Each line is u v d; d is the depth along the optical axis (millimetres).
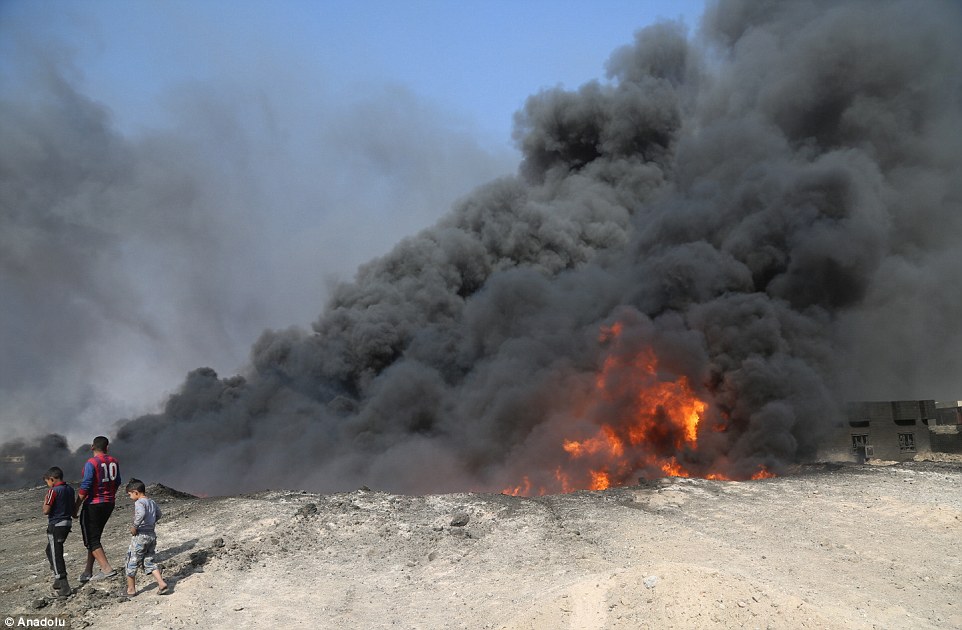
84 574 11344
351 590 11195
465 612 10141
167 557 12375
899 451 28719
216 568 11852
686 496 16469
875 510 15031
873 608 9938
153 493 18047
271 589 11164
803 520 14375
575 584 9836
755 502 15883
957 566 11781
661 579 9180
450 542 13375
